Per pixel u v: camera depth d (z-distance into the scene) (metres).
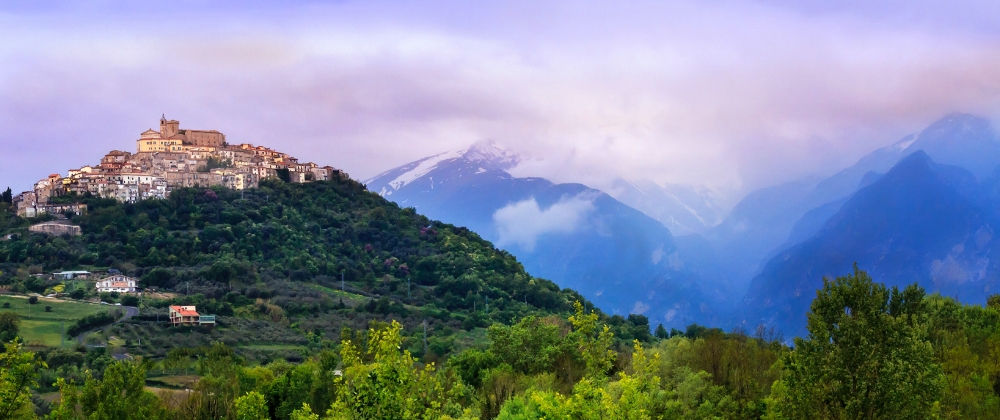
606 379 70.69
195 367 142.50
